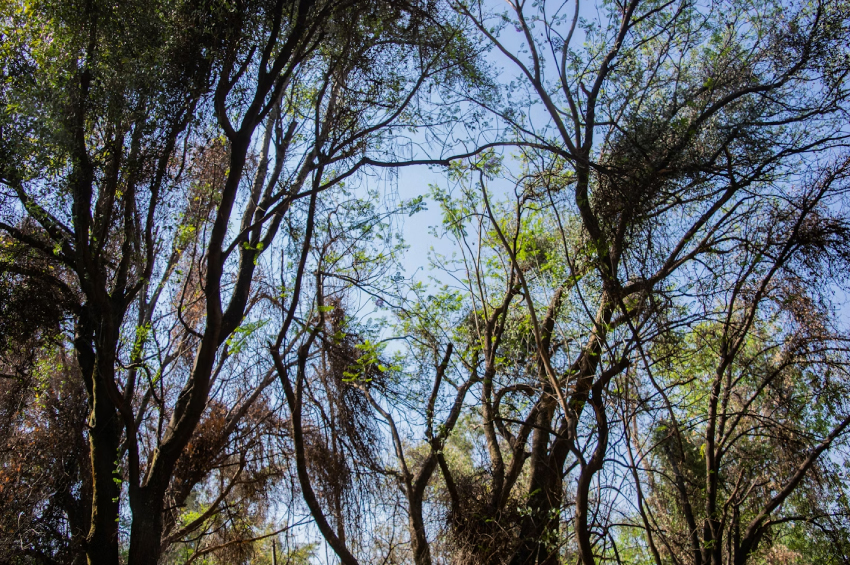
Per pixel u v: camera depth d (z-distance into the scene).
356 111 9.16
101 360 8.41
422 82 9.70
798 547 12.02
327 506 8.75
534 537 8.76
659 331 7.92
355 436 9.01
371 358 8.98
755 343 11.23
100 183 8.93
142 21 8.77
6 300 9.44
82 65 8.90
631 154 8.93
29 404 11.80
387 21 9.34
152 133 8.91
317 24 9.01
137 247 9.70
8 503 10.45
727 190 9.18
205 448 10.81
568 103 9.88
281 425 10.88
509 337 10.44
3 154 8.27
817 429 10.45
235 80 8.80
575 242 9.83
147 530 8.19
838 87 9.73
